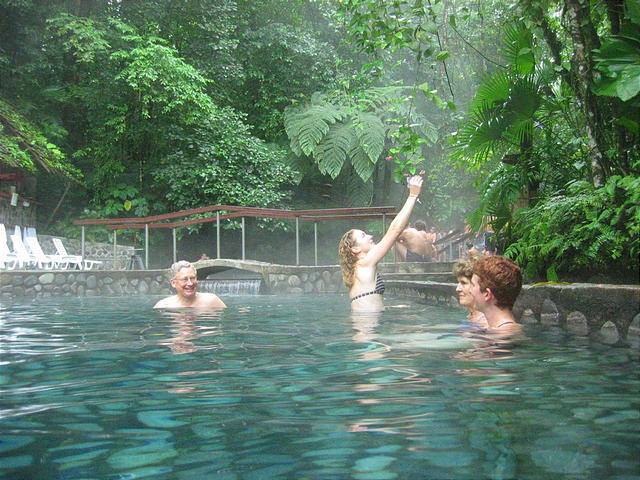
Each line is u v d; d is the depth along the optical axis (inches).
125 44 668.1
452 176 642.8
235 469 45.4
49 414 62.6
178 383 77.5
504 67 266.5
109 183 696.4
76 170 661.9
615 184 189.5
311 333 131.8
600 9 221.8
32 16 668.7
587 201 196.9
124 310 215.6
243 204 642.2
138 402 67.3
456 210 684.7
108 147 681.0
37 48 688.4
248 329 142.2
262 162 675.4
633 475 43.0
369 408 62.8
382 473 44.0
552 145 263.4
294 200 770.8
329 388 72.9
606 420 57.2
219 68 714.2
